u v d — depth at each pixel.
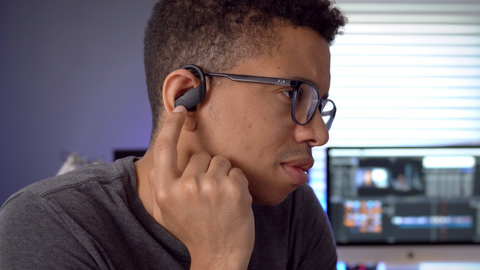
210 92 0.61
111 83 2.07
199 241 0.55
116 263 0.59
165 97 0.63
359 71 2.02
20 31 2.04
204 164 0.56
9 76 2.05
